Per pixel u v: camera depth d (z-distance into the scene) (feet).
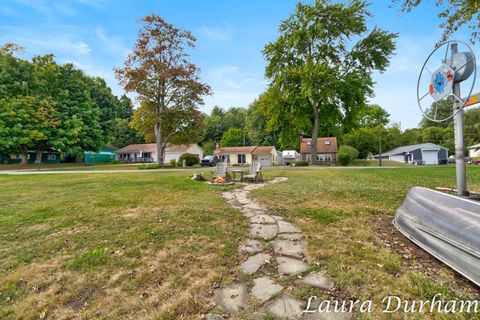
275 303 5.89
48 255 8.93
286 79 65.05
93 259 8.46
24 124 77.77
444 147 114.42
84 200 18.54
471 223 6.68
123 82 65.67
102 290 6.65
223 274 7.37
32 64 83.10
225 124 172.24
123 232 11.21
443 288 6.18
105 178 35.35
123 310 5.78
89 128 97.19
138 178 34.60
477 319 5.06
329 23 60.34
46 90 86.84
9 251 9.30
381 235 10.14
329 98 61.21
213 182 28.94
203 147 159.22
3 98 74.59
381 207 14.48
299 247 9.25
